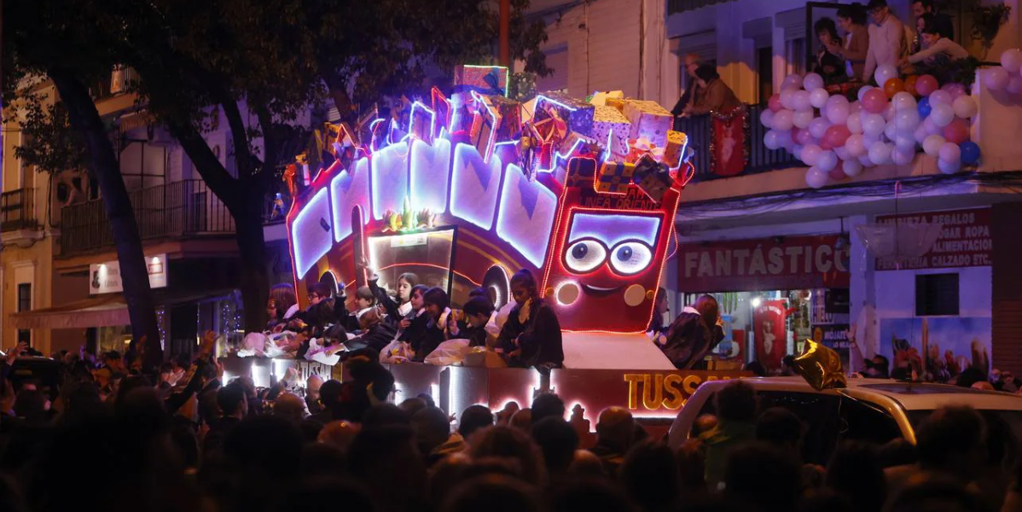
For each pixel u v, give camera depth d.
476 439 5.12
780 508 4.15
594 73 21.45
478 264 12.13
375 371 9.00
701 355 11.32
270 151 22.25
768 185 17.31
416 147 13.33
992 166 14.74
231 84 19.89
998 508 5.84
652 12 20.48
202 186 31.98
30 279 38.94
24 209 38.56
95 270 34.84
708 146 18.45
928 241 14.29
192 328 31.97
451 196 12.56
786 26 18.61
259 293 22.25
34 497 4.25
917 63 15.54
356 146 14.83
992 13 15.91
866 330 17.20
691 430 8.56
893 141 15.48
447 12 20.92
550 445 5.70
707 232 19.73
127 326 35.06
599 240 11.18
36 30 18.92
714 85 18.44
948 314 16.30
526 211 11.41
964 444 5.46
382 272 14.11
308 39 19.52
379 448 4.45
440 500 4.54
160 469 4.23
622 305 11.29
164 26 19.41
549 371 10.41
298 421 7.21
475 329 11.35
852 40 16.77
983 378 12.48
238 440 4.84
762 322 18.95
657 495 4.65
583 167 10.91
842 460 4.96
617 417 7.08
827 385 7.97
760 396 8.54
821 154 16.14
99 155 21.69
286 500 3.23
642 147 11.20
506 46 16.48
